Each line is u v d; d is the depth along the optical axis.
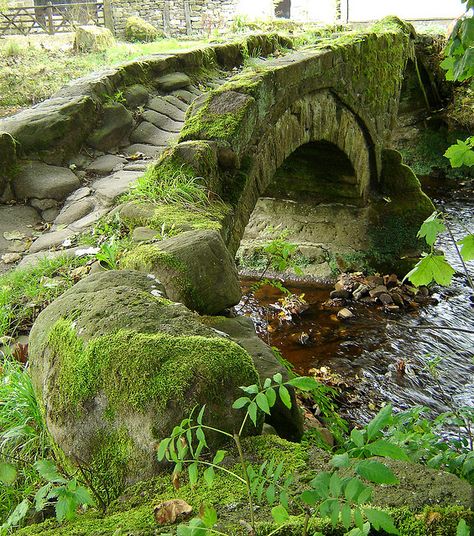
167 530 1.78
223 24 20.06
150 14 19.70
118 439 2.18
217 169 5.49
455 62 1.81
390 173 10.01
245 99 5.81
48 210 6.14
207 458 2.10
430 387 6.48
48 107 7.24
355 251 9.55
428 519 1.68
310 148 8.81
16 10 20.17
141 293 2.67
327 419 4.59
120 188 6.27
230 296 3.58
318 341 7.48
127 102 8.41
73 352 2.38
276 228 9.70
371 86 9.19
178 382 2.13
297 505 1.81
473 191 13.42
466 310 8.33
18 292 4.43
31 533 1.95
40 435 2.79
